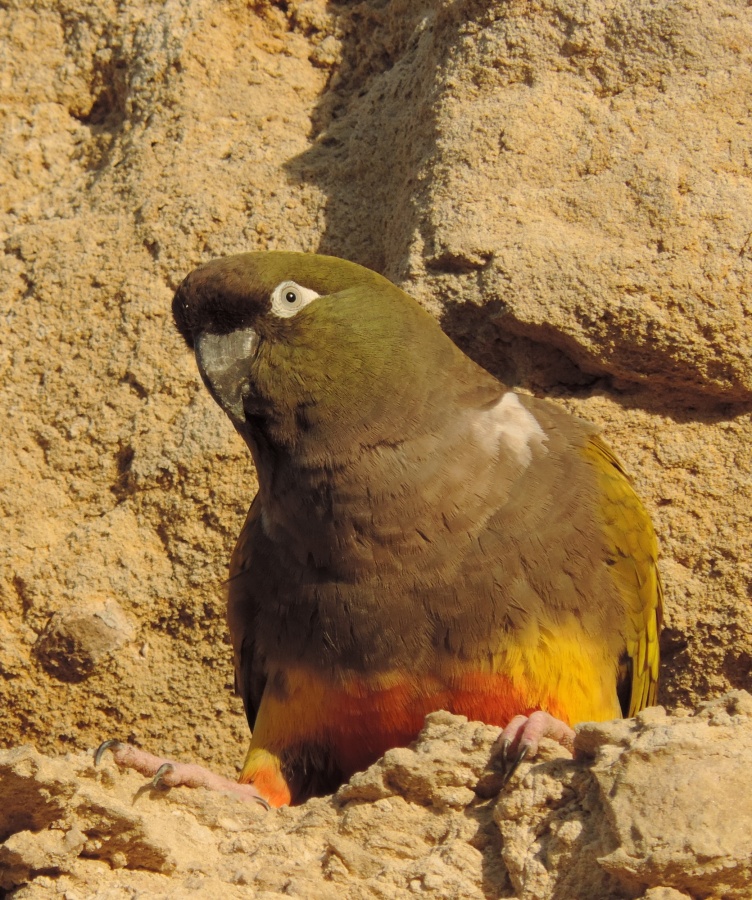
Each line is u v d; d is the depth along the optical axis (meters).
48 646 12.78
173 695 12.82
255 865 8.33
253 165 14.12
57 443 13.45
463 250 12.14
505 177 12.45
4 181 14.95
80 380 13.60
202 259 13.79
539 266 12.00
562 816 7.95
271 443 10.38
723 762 7.50
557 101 12.70
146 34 15.01
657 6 12.74
